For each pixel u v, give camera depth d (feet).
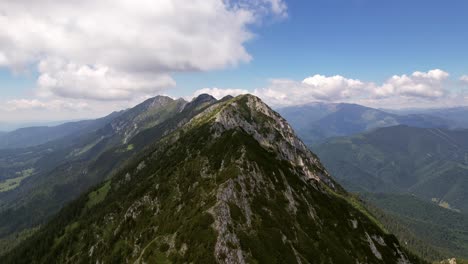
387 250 479.82
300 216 388.98
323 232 393.50
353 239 427.33
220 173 409.49
